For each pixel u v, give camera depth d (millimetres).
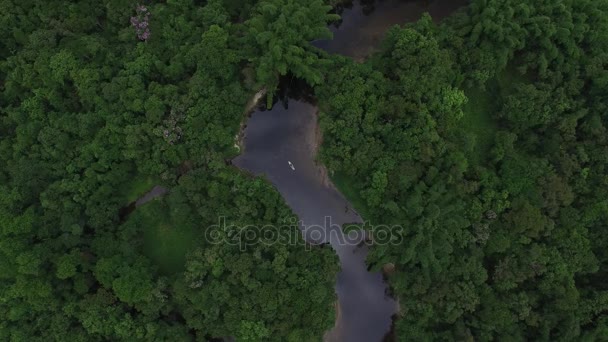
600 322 46938
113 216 47906
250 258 46344
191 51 46781
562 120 48438
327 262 49125
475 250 48438
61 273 43156
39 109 47188
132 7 48844
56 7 47812
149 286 45188
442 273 48312
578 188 48594
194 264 46156
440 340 49188
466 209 48562
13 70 47000
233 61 47562
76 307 44562
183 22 48219
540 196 47531
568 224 47906
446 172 48281
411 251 47281
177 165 48594
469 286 47906
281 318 46719
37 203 46188
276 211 49062
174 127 46750
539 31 48031
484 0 48562
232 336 47906
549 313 48188
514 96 49062
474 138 48531
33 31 47562
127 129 45969
